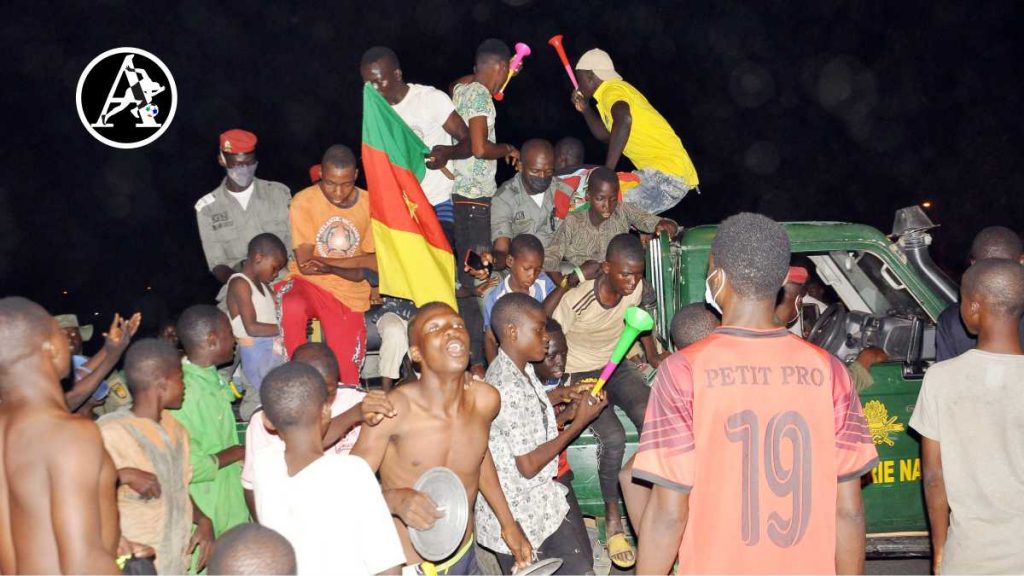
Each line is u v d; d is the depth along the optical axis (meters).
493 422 4.60
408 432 4.23
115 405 5.46
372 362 6.16
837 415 3.36
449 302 5.75
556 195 6.63
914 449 5.43
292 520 3.59
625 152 7.37
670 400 3.35
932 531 4.10
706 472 3.33
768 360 3.36
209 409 4.81
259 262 5.61
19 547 3.28
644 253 5.60
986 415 3.92
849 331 5.92
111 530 3.39
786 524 3.32
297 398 3.63
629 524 5.63
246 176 6.17
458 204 6.61
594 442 5.45
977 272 3.96
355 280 5.98
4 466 3.30
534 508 4.65
